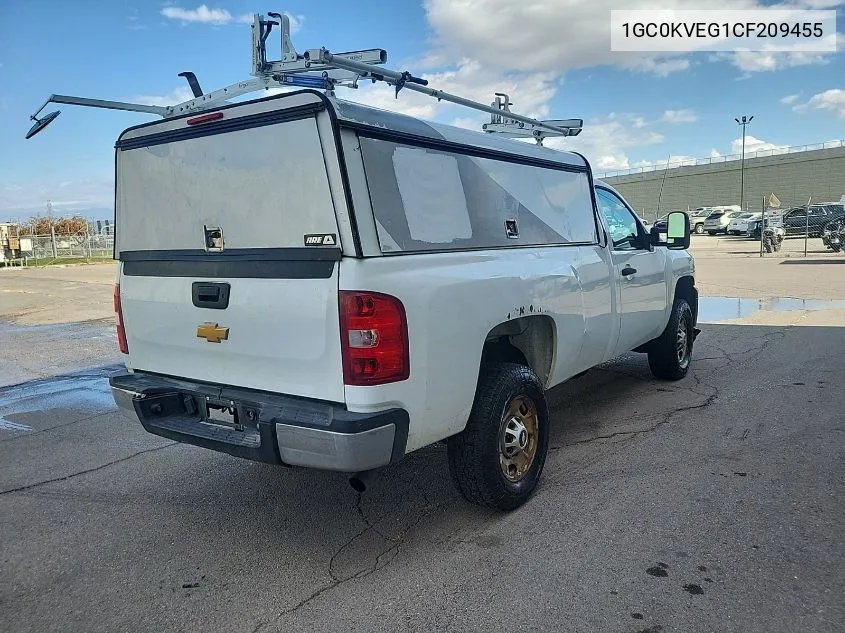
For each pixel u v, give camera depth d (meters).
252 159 3.23
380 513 3.89
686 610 2.79
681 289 6.73
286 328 3.16
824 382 6.29
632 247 5.62
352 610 2.91
